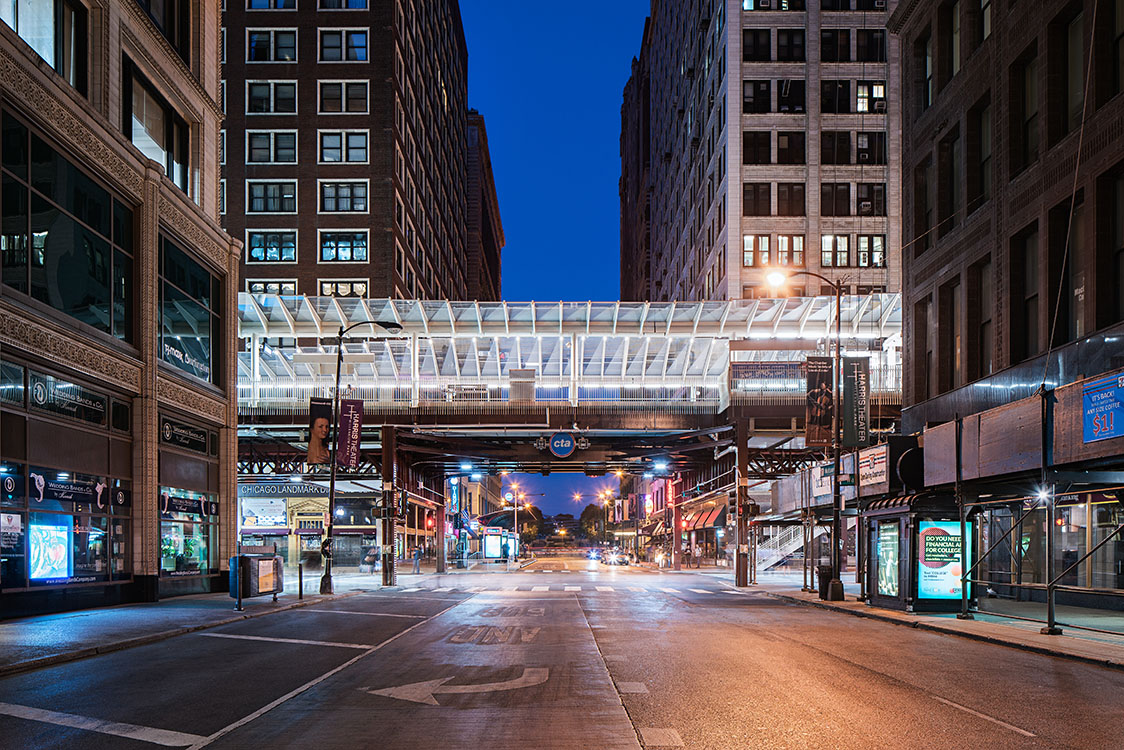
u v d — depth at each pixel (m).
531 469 76.00
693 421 53.09
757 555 61.75
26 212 21.66
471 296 151.88
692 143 88.75
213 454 32.56
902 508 24.03
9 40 20.81
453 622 21.81
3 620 20.39
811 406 31.39
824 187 70.44
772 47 71.44
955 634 19.11
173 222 29.20
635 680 12.44
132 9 27.59
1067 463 19.20
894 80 71.19
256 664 14.29
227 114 75.75
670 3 108.25
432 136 101.00
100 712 10.30
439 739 8.80
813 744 8.60
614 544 170.62
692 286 89.19
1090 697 11.29
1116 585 24.00
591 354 55.47
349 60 76.12
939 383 32.00
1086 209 23.30
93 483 24.56
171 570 28.86
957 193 31.53
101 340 24.92
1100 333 22.31
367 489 61.72
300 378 54.25
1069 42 24.97
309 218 74.88
